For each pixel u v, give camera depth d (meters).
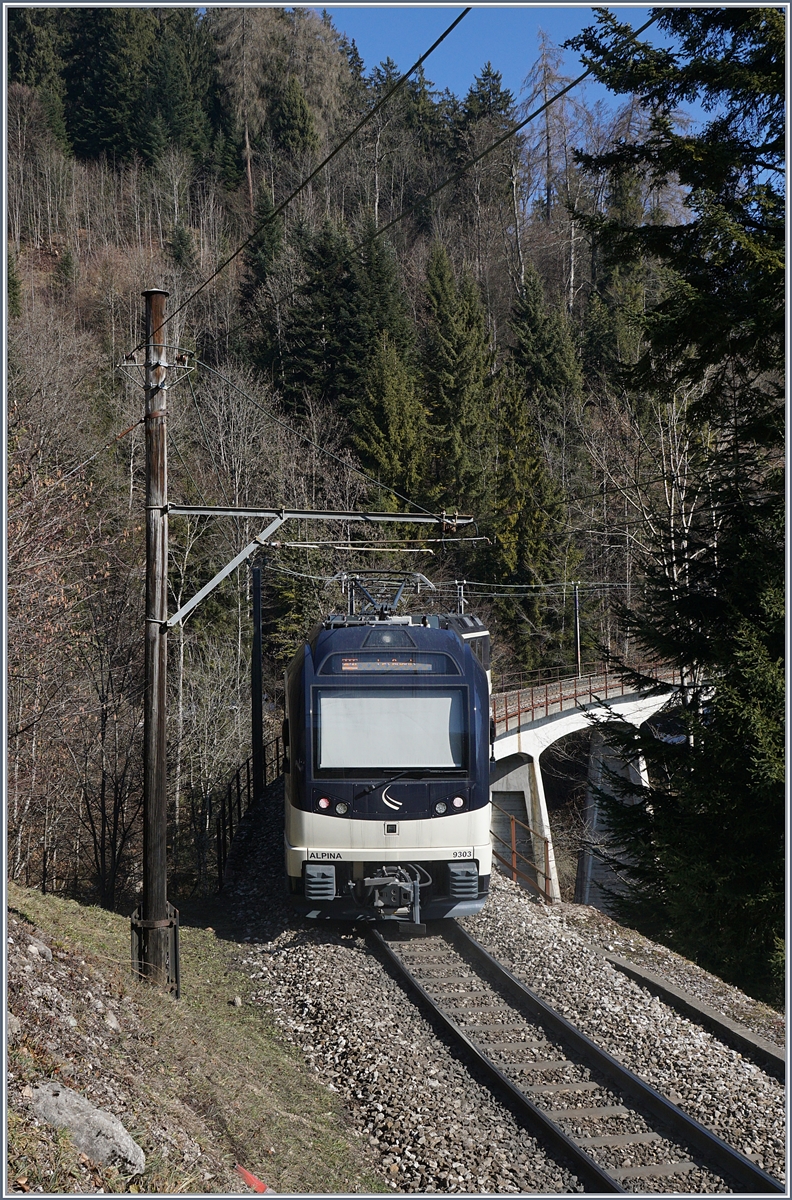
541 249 61.66
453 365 47.09
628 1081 8.30
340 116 72.06
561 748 42.59
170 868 22.94
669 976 12.05
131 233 64.75
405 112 75.56
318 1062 8.88
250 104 69.44
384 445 43.06
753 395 15.20
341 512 10.87
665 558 17.88
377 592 19.53
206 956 11.66
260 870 15.52
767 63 13.46
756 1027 10.53
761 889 14.40
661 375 15.25
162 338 10.17
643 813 17.19
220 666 28.78
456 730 11.70
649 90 14.62
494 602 43.53
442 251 51.50
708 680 15.92
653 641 17.12
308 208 60.44
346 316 47.00
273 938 12.15
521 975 10.60
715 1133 7.74
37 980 7.12
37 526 15.15
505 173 64.19
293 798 11.65
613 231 14.91
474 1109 7.96
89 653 19.36
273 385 46.97
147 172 66.44
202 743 26.00
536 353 51.44
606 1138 7.55
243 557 10.34
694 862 14.95
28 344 30.66
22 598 14.58
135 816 19.88
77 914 10.85
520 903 13.67
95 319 51.81
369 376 45.28
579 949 11.92
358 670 11.73
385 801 11.44
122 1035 7.35
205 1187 5.85
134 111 68.31
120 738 20.33
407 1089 8.16
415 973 10.69
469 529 43.91
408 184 71.25
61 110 67.81
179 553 33.19
